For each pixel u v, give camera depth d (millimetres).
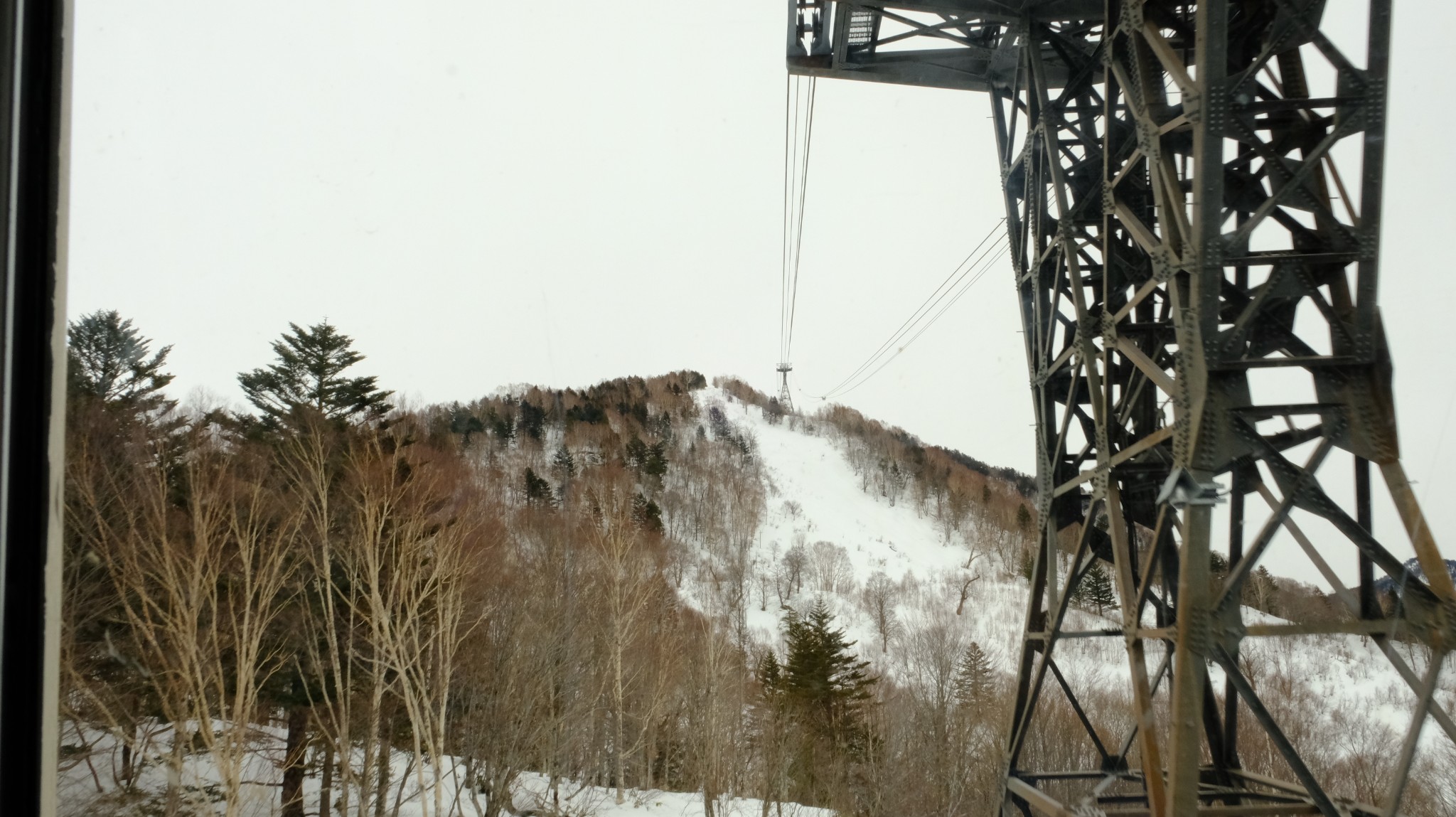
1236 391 4953
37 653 1568
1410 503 4641
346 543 17344
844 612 58094
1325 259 4938
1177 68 5367
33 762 1568
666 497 64875
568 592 26812
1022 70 8648
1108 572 20500
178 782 10797
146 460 11070
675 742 32062
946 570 66625
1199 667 4805
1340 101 4898
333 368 17453
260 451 16016
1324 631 4703
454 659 21703
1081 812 6582
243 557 13305
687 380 111125
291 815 16953
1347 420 4875
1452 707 7570
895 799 26422
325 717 17891
